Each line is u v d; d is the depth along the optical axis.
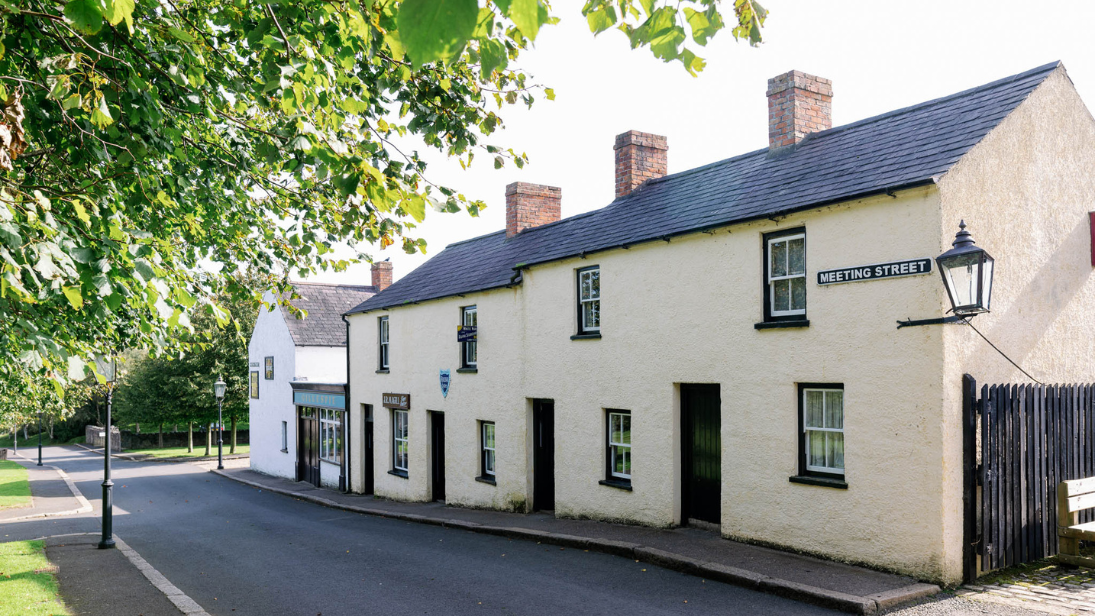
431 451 18.81
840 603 7.55
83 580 10.37
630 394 12.37
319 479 25.61
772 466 9.93
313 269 9.04
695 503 11.52
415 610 8.50
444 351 17.98
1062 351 9.69
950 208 8.24
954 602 7.52
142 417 43.66
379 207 4.75
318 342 28.44
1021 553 8.61
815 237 9.47
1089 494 9.03
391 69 5.62
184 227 7.53
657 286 11.88
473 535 13.53
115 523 18.09
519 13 1.69
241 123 5.78
